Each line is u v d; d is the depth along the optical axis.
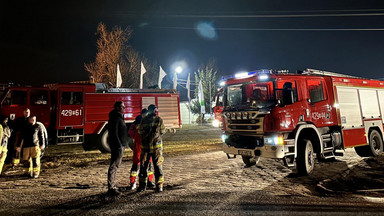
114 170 4.59
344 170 6.73
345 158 8.55
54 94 10.45
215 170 6.67
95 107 10.77
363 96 8.62
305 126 6.22
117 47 22.03
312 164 6.27
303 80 6.61
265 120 5.80
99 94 10.95
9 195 4.50
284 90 5.97
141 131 4.76
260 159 8.29
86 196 4.43
